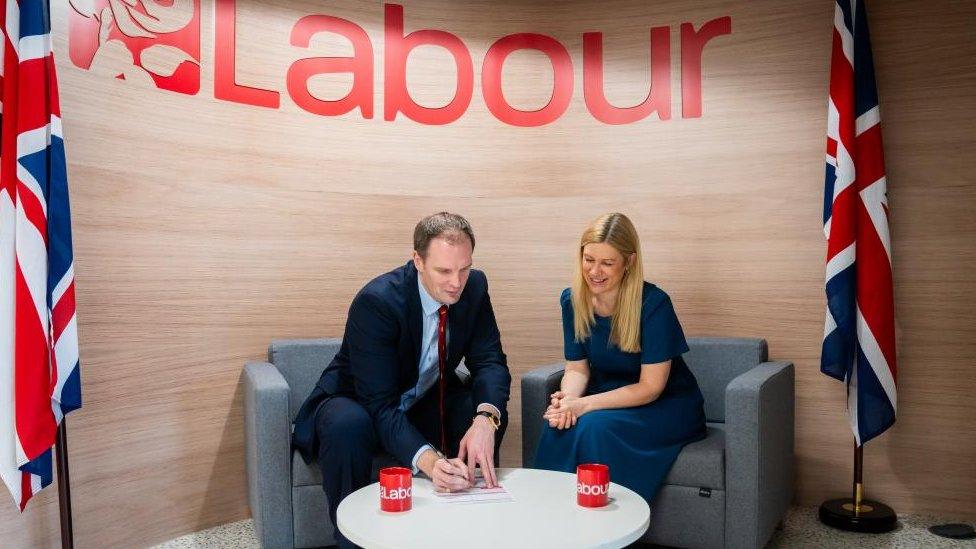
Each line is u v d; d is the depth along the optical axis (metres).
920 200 3.55
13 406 2.47
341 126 3.82
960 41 3.49
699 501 2.79
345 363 2.94
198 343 3.40
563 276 4.04
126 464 3.15
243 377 3.48
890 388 3.36
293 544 2.82
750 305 3.80
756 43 3.79
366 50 3.88
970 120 3.47
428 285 2.48
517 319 4.05
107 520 3.08
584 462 2.79
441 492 2.21
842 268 3.36
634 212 3.99
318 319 3.76
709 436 3.05
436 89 3.99
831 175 3.49
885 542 3.19
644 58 3.97
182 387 3.34
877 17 3.61
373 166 3.89
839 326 3.35
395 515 2.00
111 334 3.10
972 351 3.47
